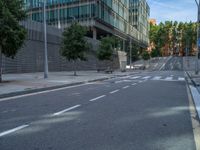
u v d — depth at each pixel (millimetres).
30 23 43188
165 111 10625
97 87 21406
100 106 11719
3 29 21125
